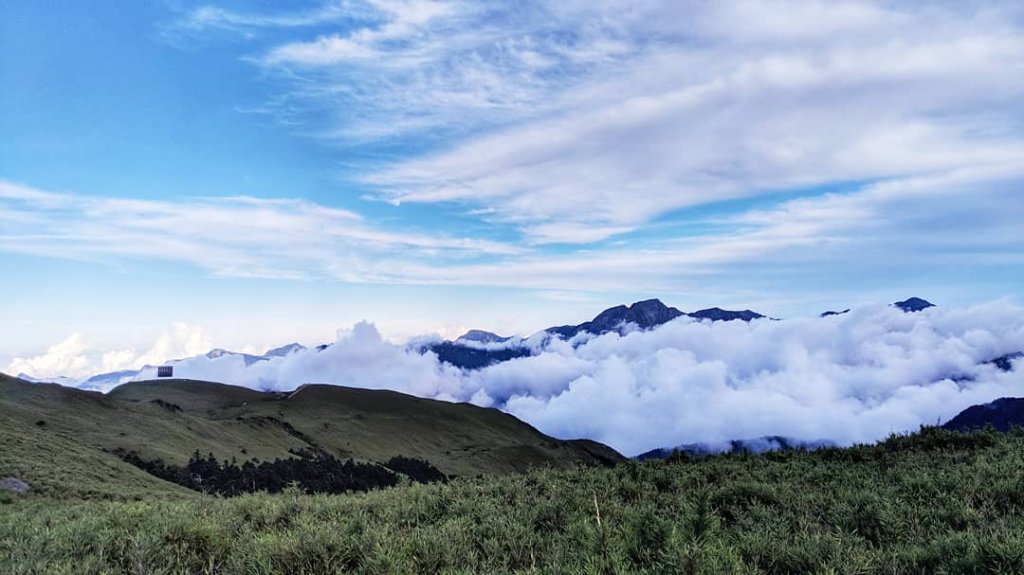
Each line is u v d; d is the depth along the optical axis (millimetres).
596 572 6738
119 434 104062
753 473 14039
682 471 14844
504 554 7980
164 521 9836
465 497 12461
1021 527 7555
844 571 6570
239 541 9086
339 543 7910
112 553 8539
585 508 10469
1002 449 14656
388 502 12344
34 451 52125
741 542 7906
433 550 7887
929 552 7117
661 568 6848
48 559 8008
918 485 10891
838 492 10836
